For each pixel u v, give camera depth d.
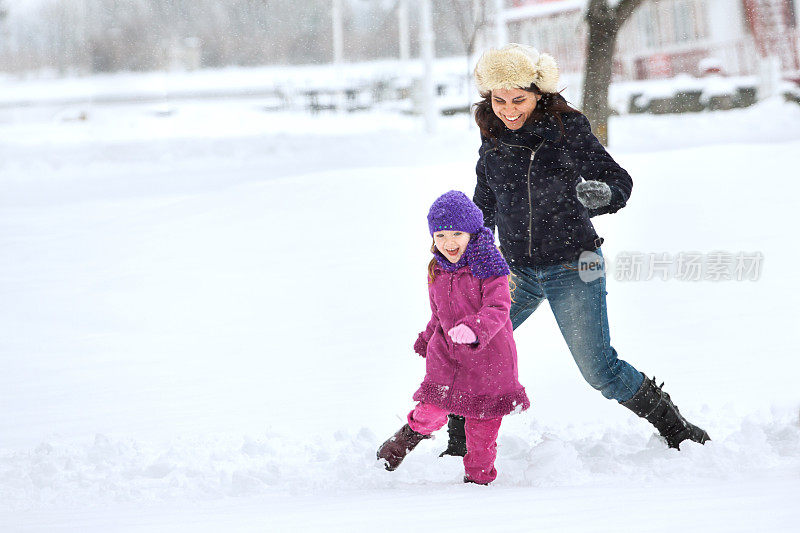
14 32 174.00
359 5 148.50
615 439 10.77
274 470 10.11
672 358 15.58
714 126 58.19
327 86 102.81
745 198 29.77
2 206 37.88
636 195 31.14
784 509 6.35
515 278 10.65
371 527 6.54
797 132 52.31
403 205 31.83
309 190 33.91
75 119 92.00
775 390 13.21
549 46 111.75
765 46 96.38
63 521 7.64
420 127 71.44
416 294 22.19
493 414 9.29
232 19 145.50
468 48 82.75
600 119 46.53
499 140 10.38
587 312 10.20
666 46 103.81
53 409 14.53
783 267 22.00
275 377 15.97
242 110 95.12
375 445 11.18
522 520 6.51
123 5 137.88
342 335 18.91
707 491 7.43
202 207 33.09
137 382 16.05
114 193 40.84
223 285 23.70
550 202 10.20
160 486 9.90
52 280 24.83
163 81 124.56
